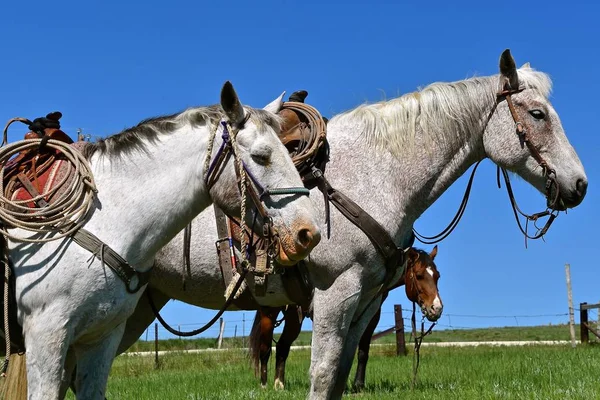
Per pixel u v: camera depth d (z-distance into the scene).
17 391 5.73
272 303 6.02
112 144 4.39
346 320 5.51
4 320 4.10
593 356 12.34
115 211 4.21
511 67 5.92
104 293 4.09
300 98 6.42
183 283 6.10
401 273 5.86
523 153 5.89
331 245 5.50
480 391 7.78
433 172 5.86
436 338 31.14
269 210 4.14
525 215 6.23
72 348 4.68
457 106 5.91
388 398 7.84
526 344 20.62
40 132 4.98
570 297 19.23
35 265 4.06
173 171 4.29
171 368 15.28
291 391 9.11
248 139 4.20
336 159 5.75
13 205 4.14
